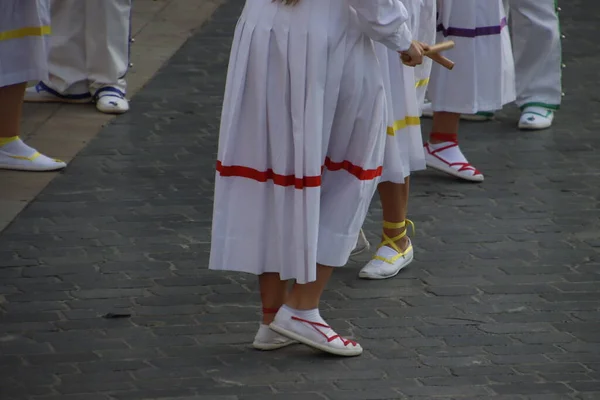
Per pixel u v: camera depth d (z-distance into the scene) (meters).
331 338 10.70
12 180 15.06
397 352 10.95
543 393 10.23
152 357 10.80
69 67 17.84
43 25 15.15
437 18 14.89
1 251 13.02
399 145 11.52
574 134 17.19
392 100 11.30
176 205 14.41
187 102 18.16
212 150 16.30
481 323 11.56
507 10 15.75
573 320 11.65
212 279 12.44
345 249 10.52
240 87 10.12
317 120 9.95
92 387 10.23
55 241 13.30
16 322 11.43
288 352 10.95
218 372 10.52
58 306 11.77
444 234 13.70
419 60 10.38
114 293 12.07
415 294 12.19
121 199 14.56
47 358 10.75
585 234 13.78
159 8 22.94
